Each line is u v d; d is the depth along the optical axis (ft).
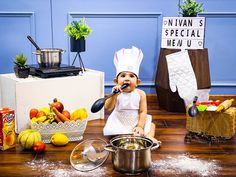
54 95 5.49
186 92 6.31
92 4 6.89
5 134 4.57
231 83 7.25
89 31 6.22
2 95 5.85
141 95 5.23
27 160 4.25
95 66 7.20
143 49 7.13
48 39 6.98
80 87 5.76
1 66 6.99
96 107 4.45
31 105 5.28
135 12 6.93
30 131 4.65
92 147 4.36
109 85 7.23
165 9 6.95
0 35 6.86
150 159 3.97
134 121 5.20
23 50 6.98
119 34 7.05
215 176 3.81
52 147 4.73
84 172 3.89
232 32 7.02
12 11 6.79
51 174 3.84
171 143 4.90
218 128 5.08
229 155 4.46
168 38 6.43
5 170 3.95
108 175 3.82
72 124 4.87
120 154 3.84
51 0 6.82
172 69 6.32
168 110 6.70
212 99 7.24
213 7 6.92
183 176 3.80
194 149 4.67
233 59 7.15
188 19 6.26
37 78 5.45
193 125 5.27
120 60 5.12
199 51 6.26
